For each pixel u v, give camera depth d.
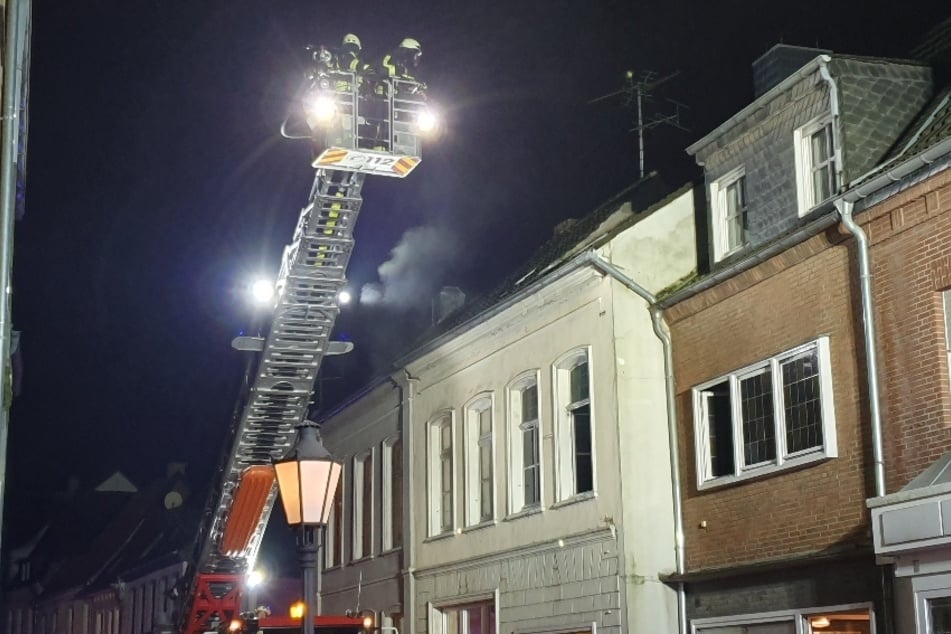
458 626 21.08
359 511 26.17
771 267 14.57
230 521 20.05
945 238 12.11
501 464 19.72
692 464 16.02
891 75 14.46
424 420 22.75
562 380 18.20
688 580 15.58
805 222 14.34
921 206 12.41
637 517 16.19
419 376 22.98
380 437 25.14
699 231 17.59
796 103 14.80
